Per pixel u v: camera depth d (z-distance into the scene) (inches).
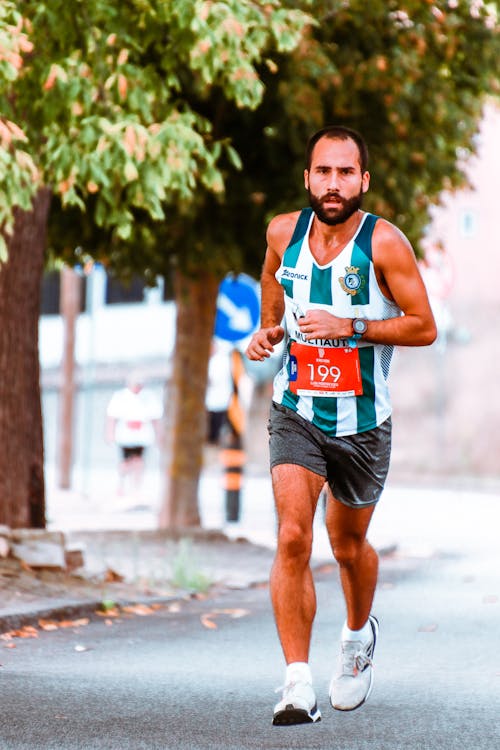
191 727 626.2
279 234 619.5
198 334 1745.8
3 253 940.0
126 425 2810.0
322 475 612.7
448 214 3683.6
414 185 1539.1
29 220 1245.1
